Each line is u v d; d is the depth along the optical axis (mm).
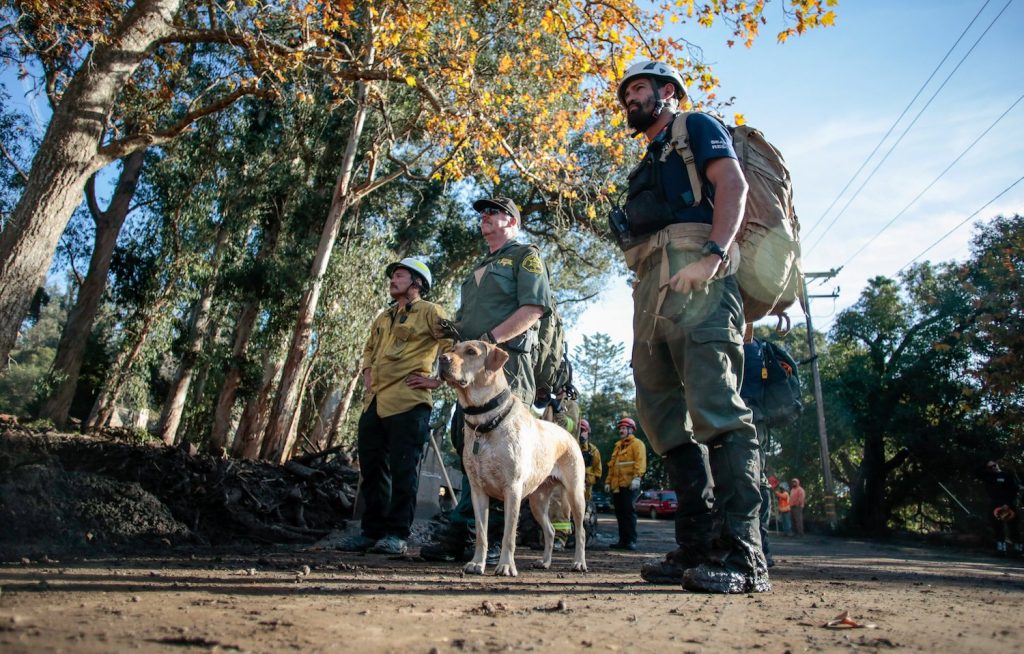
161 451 6332
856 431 26656
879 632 2105
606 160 17297
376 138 16938
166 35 10188
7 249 8922
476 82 12641
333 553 5309
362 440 5840
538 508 4934
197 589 2707
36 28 9992
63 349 16250
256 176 17922
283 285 17516
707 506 3596
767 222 3465
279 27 11383
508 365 4793
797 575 4910
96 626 1807
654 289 3467
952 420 24422
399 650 1668
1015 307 17469
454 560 5219
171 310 17203
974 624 2328
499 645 1767
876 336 27453
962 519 24422
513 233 5316
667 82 3688
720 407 3166
